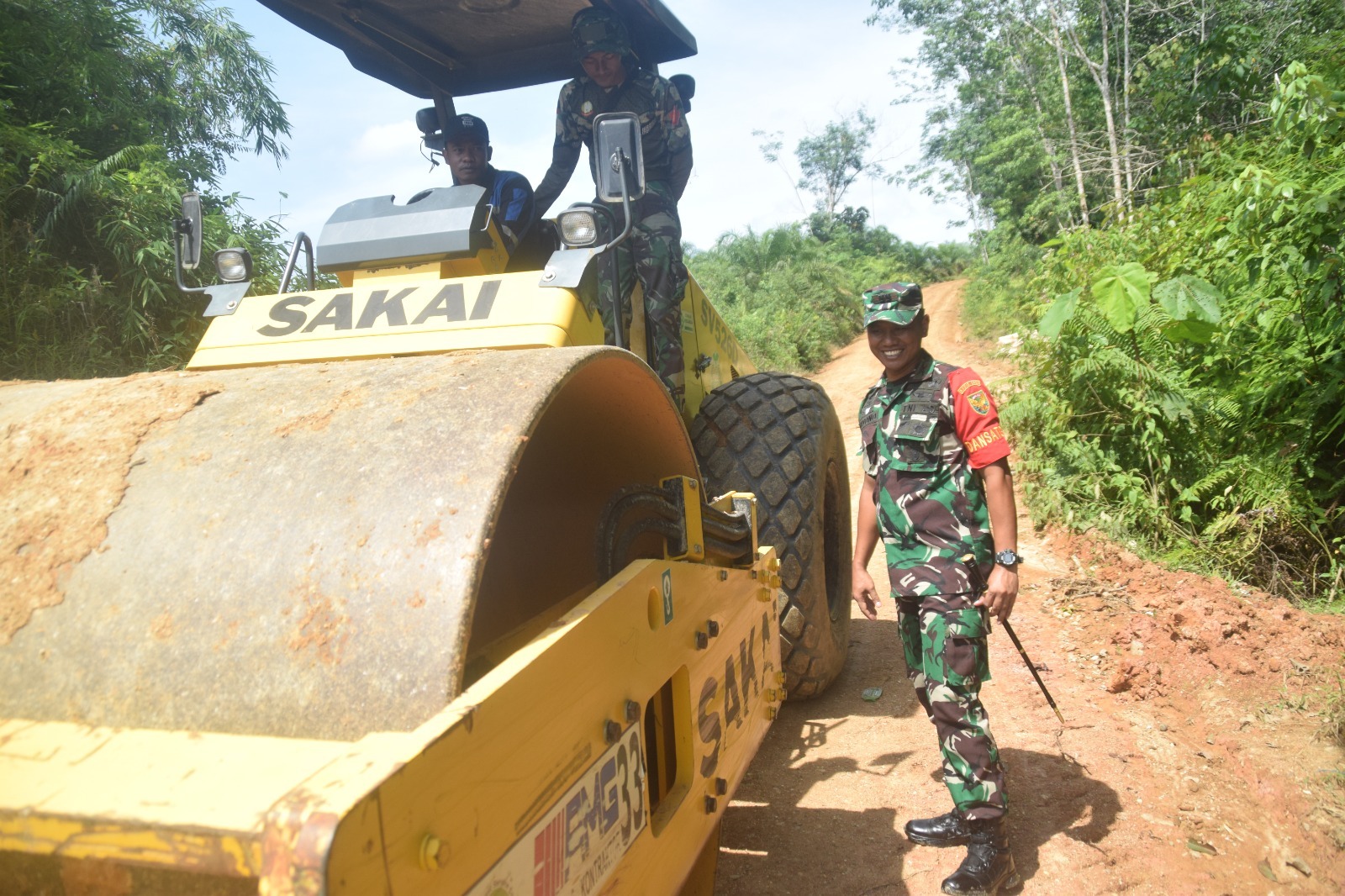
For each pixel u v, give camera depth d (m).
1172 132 11.35
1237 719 3.56
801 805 3.16
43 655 1.54
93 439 1.84
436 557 1.49
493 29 4.12
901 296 2.77
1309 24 12.96
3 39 7.93
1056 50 20.95
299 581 1.52
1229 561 5.03
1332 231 4.89
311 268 3.03
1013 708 3.72
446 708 1.28
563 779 1.54
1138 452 5.73
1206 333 5.02
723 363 4.61
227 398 1.93
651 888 1.89
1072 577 5.00
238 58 12.05
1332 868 2.76
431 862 1.14
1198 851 2.81
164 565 1.58
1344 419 4.99
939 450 2.74
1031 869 2.75
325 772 1.10
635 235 3.58
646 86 3.84
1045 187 22.92
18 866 1.22
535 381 1.76
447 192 2.71
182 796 1.12
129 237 6.83
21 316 6.06
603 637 1.70
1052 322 4.95
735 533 2.60
